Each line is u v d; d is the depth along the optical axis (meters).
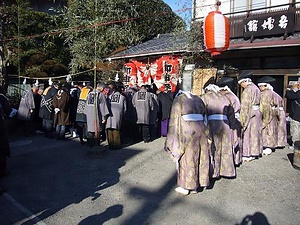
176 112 3.97
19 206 3.82
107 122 6.71
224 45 6.48
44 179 4.84
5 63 11.84
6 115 6.56
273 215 3.51
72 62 13.81
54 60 14.24
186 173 3.99
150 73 10.28
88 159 6.00
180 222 3.37
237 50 8.70
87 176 4.97
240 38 9.25
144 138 7.54
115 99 6.75
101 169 5.34
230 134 4.63
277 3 9.12
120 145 6.90
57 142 7.62
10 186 4.53
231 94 4.98
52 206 3.82
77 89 8.32
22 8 13.38
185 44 9.27
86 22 13.77
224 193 4.18
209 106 4.58
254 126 5.63
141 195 4.16
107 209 3.73
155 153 6.44
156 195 4.16
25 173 5.14
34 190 4.37
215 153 4.52
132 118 7.53
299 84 6.91
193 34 8.98
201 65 9.54
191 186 3.97
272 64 8.45
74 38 14.20
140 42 15.08
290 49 8.03
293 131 6.85
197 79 8.41
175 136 3.98
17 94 9.83
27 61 13.63
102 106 6.52
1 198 4.07
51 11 17.55
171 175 4.98
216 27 6.36
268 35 8.44
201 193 4.20
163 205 3.83
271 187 4.38
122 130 7.57
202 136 4.02
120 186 4.51
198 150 3.99
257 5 9.47
